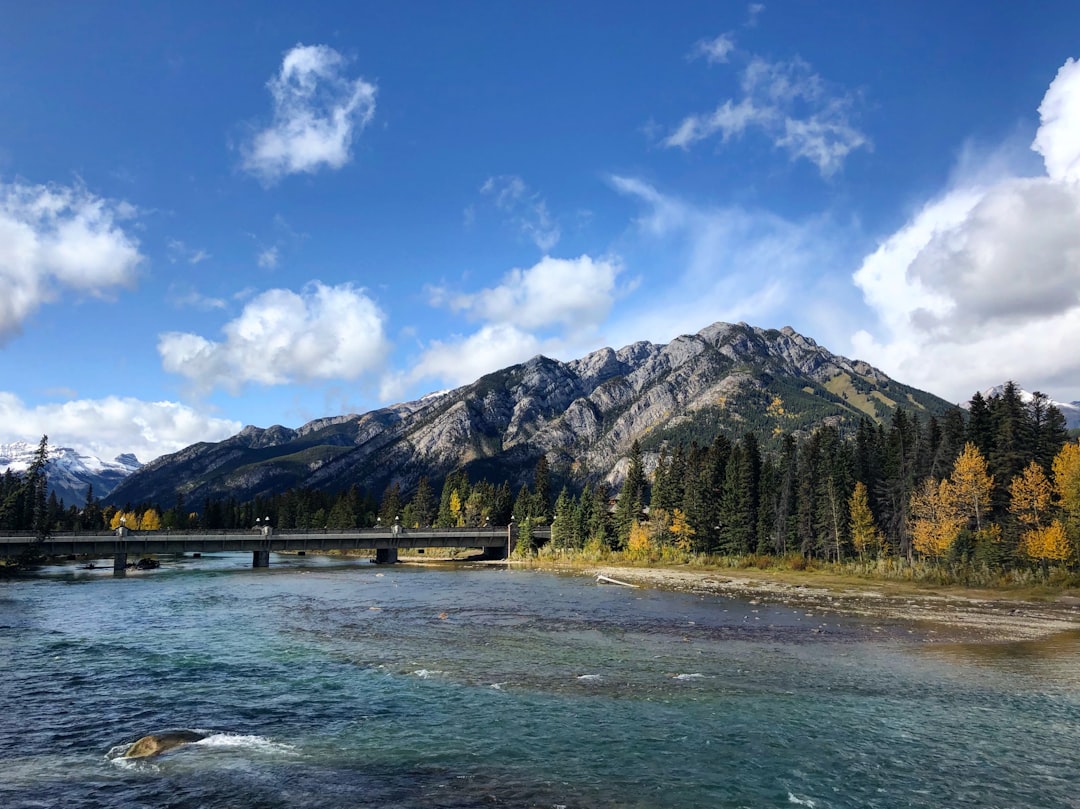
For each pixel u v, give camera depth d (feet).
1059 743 68.54
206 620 151.53
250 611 168.25
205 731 71.36
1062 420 264.52
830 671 100.99
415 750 65.92
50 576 285.23
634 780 58.59
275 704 81.71
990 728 73.20
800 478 346.33
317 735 70.44
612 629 140.97
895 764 62.59
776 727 73.20
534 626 144.46
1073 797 55.42
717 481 398.01
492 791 56.08
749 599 205.77
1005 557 239.50
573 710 79.20
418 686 90.38
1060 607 186.39
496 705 81.25
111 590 222.48
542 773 60.08
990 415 294.87
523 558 437.17
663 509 389.39
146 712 78.59
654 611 173.68
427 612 168.35
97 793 55.42
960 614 171.01
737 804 53.67
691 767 61.57
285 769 60.90
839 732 71.67
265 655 110.93
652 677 95.86
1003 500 257.96
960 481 256.32
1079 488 221.25
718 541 374.63
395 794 55.42
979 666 105.81
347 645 120.16
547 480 568.00
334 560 460.96
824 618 162.30
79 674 97.30
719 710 79.46
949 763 62.90
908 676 98.02
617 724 74.02
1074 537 222.89
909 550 295.07
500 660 107.14
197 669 100.42
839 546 317.01
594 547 412.98
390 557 430.61
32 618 154.81
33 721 74.90
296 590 226.79
